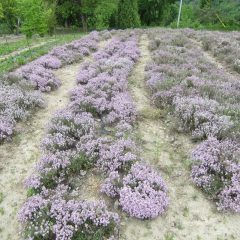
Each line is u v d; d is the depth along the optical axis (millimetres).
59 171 6883
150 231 5551
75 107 9992
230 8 67625
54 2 43719
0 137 8266
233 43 20391
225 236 5453
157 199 5828
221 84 11734
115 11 47406
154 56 16781
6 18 52438
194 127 8656
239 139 7730
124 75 13242
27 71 13758
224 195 6023
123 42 22109
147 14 59344
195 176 6641
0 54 21188
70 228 5242
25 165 7426
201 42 23656
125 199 5777
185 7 59156
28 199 6094
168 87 11195
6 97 10148
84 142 7945
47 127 8969
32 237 5141
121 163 6980
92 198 6285
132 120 9344
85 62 15984
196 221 5758
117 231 5414
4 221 5832
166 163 7402
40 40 28812
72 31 46406
